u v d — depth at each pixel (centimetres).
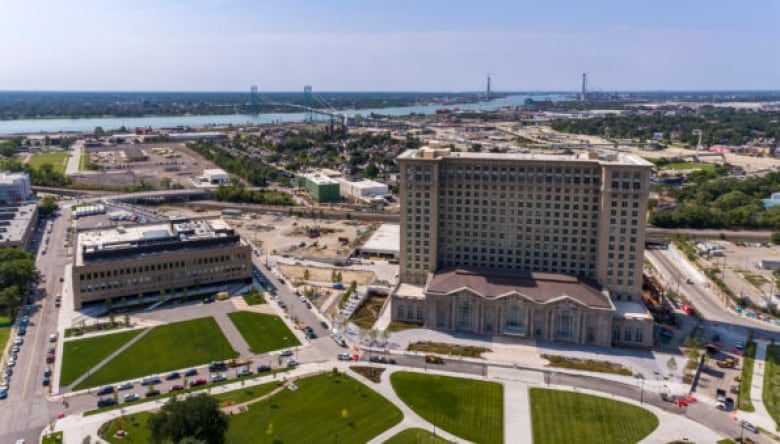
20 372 18988
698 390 18362
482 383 18675
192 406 14538
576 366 19775
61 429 15888
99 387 18112
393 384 18550
